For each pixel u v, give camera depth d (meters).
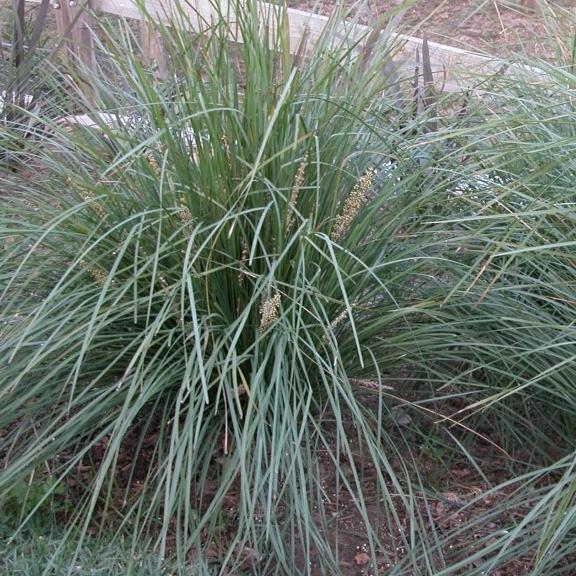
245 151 3.34
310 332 3.41
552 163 3.12
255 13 3.37
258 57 3.35
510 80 3.96
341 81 3.68
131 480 3.54
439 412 3.91
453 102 4.25
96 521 3.38
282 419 3.13
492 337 3.62
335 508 3.54
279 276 3.38
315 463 3.36
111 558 3.11
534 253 3.46
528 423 3.65
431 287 3.68
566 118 3.65
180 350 3.33
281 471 3.27
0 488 3.22
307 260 3.34
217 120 3.29
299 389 3.17
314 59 3.60
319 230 3.47
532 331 3.45
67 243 3.54
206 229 3.09
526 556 3.26
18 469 3.07
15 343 3.24
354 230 3.39
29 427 3.38
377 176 3.77
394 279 3.44
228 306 3.46
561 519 2.98
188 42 3.50
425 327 3.45
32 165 4.06
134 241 3.39
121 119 3.99
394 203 3.65
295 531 3.36
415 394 3.91
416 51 4.89
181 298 3.03
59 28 6.66
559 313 3.59
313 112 3.54
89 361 3.43
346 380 3.15
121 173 3.44
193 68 3.31
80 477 3.56
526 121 3.33
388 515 3.17
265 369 3.36
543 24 4.68
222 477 3.23
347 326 3.51
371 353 3.34
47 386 3.39
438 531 3.42
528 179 3.15
